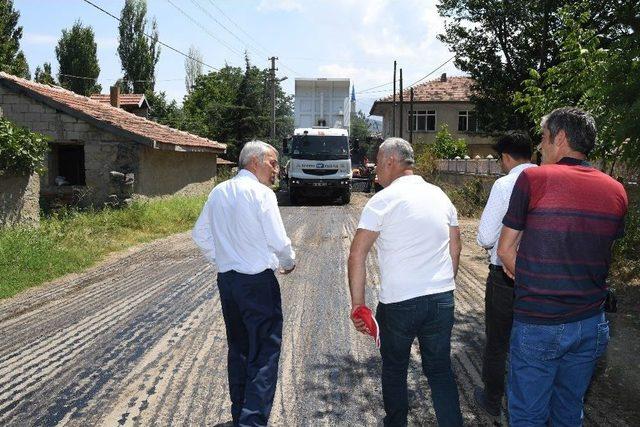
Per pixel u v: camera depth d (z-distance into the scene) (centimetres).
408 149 351
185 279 842
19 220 1145
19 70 3288
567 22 858
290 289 775
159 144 1625
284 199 2661
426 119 4428
